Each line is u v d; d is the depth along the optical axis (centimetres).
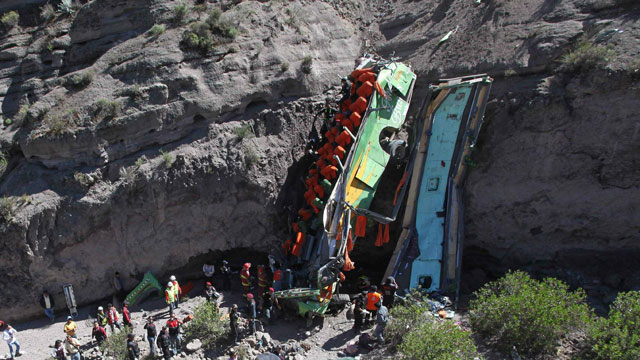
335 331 1653
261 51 2180
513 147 1842
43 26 2338
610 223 1759
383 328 1542
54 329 1817
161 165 1925
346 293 1864
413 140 1928
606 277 1725
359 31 2641
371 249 2000
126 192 1894
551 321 1388
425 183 1853
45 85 2150
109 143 1942
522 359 1392
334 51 2416
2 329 1716
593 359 1352
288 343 1606
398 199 1830
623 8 1875
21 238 1839
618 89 1686
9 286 1862
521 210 1858
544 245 1855
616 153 1712
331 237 1722
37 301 1878
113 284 1941
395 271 1780
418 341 1377
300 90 2205
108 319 1705
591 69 1742
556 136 1784
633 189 1708
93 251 1905
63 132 1912
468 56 2083
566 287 1535
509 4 2155
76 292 1909
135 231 1925
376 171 1855
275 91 2155
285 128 2122
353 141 1814
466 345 1377
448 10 2420
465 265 1945
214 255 2025
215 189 1961
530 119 1816
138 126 1952
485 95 1786
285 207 2044
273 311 1731
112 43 2169
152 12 2175
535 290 1513
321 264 1742
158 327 1730
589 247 1802
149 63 2025
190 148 1986
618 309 1444
